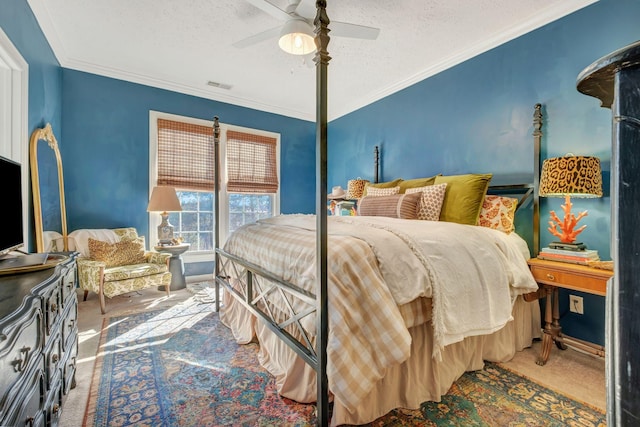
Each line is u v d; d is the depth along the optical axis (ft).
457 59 9.85
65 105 10.39
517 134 8.44
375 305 4.20
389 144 12.62
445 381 5.25
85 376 5.72
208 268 13.55
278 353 5.82
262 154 15.11
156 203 11.14
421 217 8.32
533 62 8.07
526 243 7.87
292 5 6.55
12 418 2.43
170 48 9.62
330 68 10.77
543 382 5.57
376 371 4.01
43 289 3.31
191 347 6.94
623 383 1.35
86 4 7.50
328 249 4.58
